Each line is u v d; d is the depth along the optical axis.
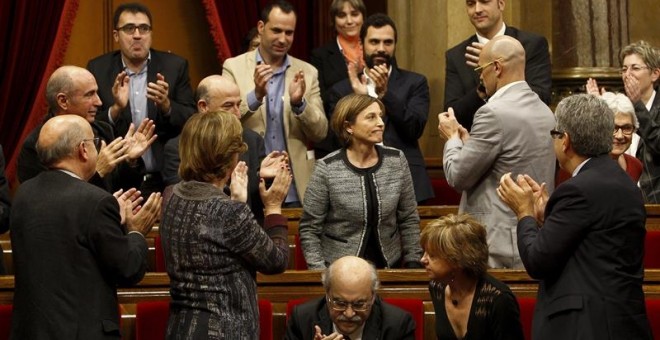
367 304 12.01
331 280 12.00
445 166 13.97
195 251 11.10
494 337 11.92
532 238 11.33
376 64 18.45
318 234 14.52
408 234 14.74
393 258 14.64
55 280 11.69
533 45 17.48
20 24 22.22
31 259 11.78
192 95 18.69
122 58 18.47
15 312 11.96
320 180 14.47
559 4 22.19
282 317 13.57
